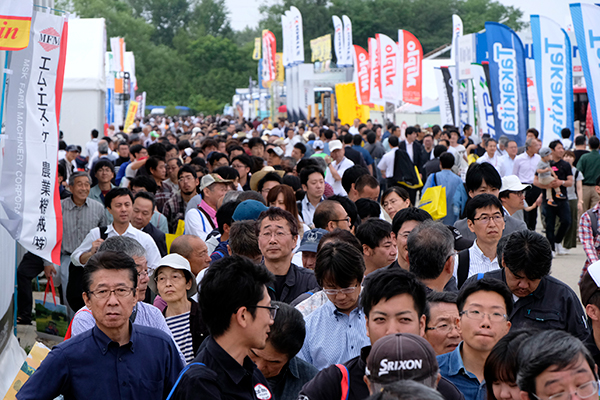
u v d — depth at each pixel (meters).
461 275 6.72
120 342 4.38
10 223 6.79
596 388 2.92
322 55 51.03
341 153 15.00
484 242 6.73
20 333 9.91
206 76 117.94
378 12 102.50
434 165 17.50
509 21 105.19
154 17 136.25
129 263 4.42
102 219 10.17
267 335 3.98
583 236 8.41
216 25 135.62
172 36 136.75
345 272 4.83
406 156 17.69
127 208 8.05
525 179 15.95
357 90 33.19
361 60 32.69
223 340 3.69
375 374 2.97
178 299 5.84
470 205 6.75
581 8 13.50
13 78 6.85
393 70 28.11
